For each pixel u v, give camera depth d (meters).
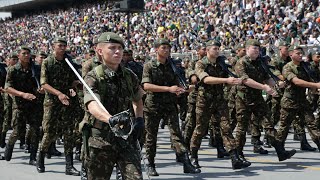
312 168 12.55
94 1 60.69
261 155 14.65
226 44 33.31
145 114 11.55
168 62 11.52
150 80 11.31
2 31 76.50
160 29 41.00
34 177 12.12
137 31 44.56
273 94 11.80
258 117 12.73
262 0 36.09
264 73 12.57
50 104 12.04
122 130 6.42
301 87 13.52
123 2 17.30
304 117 13.74
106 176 6.87
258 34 32.34
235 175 11.83
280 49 14.86
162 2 46.72
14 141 14.16
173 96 11.61
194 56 24.44
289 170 12.34
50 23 66.25
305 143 15.41
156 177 11.72
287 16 33.09
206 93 12.03
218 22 37.97
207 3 41.88
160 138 19.25
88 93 6.64
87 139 6.89
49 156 15.12
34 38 66.81
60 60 11.94
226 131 12.20
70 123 12.20
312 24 30.08
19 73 13.40
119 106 6.85
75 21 60.25
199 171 12.02
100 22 53.25
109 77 6.79
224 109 12.25
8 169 13.26
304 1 33.00
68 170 12.35
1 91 13.85
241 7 37.75
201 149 16.23
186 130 13.56
